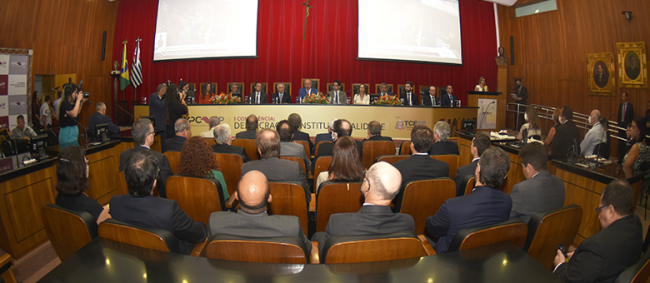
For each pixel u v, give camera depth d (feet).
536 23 31.55
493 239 4.31
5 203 7.84
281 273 3.36
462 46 32.32
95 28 30.50
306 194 7.11
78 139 13.50
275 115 20.93
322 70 30.14
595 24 26.68
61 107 13.34
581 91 28.17
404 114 21.36
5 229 7.84
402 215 4.81
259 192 4.54
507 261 3.66
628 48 24.21
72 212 4.70
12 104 22.40
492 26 33.47
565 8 28.94
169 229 5.16
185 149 7.03
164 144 10.68
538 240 5.01
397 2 30.17
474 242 4.18
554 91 30.45
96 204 5.90
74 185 5.70
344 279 3.28
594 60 26.84
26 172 8.27
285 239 3.84
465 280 3.31
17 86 22.68
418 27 30.73
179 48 30.63
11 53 23.04
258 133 7.92
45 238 8.87
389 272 3.40
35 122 24.26
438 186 6.77
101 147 11.41
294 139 13.21
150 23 31.63
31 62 23.56
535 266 3.57
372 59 29.89
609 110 25.95
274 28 29.81
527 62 32.73
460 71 32.81
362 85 25.03
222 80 30.60
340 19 30.09
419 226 7.16
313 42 30.04
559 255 5.41
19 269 7.77
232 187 9.52
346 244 3.76
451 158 9.48
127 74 30.66
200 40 30.17
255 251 3.80
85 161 5.89
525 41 32.73
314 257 5.11
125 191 8.66
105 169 11.80
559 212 4.98
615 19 25.13
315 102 21.52
